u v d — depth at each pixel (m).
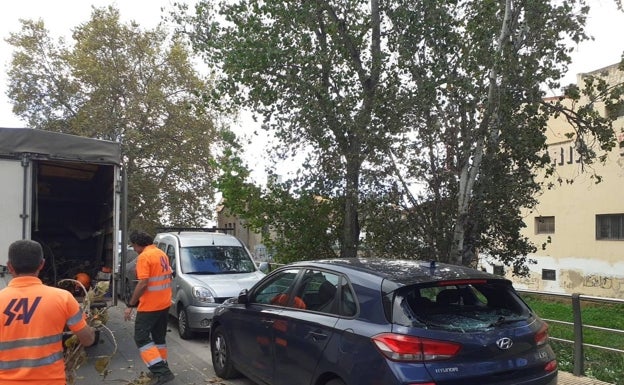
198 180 29.34
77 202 10.34
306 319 4.78
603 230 17.81
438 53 8.71
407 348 3.67
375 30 9.83
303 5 9.68
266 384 5.45
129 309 6.43
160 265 6.53
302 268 5.37
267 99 9.86
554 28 8.16
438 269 4.55
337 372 4.16
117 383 6.53
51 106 29.92
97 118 27.48
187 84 28.98
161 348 6.68
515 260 9.48
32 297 3.18
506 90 8.02
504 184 8.37
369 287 4.26
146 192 28.05
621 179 16.98
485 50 7.85
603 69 16.30
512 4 8.19
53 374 3.15
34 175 7.62
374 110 8.76
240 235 28.19
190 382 6.62
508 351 3.87
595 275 17.97
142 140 27.73
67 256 10.16
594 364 6.72
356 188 9.40
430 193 8.87
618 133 15.47
